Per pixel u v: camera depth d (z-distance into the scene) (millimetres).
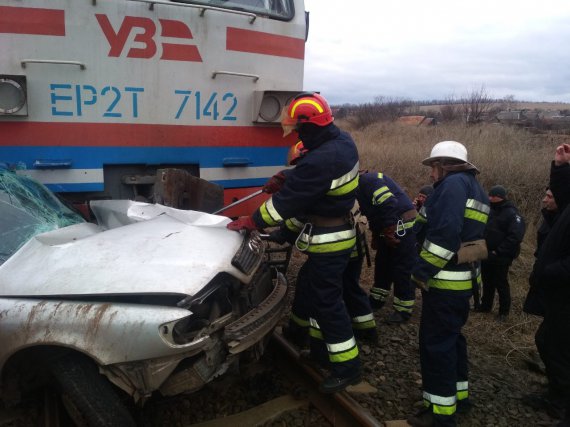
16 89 4043
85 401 2678
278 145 5121
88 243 2992
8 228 3350
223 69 4672
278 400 3506
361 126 27312
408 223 4852
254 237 3551
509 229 5301
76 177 4363
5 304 2713
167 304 2662
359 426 3158
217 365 2812
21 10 4004
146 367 2592
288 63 5086
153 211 3676
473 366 4234
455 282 3213
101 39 4227
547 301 3527
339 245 3365
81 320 2590
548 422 3471
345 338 3381
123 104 4379
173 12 4387
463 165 3350
